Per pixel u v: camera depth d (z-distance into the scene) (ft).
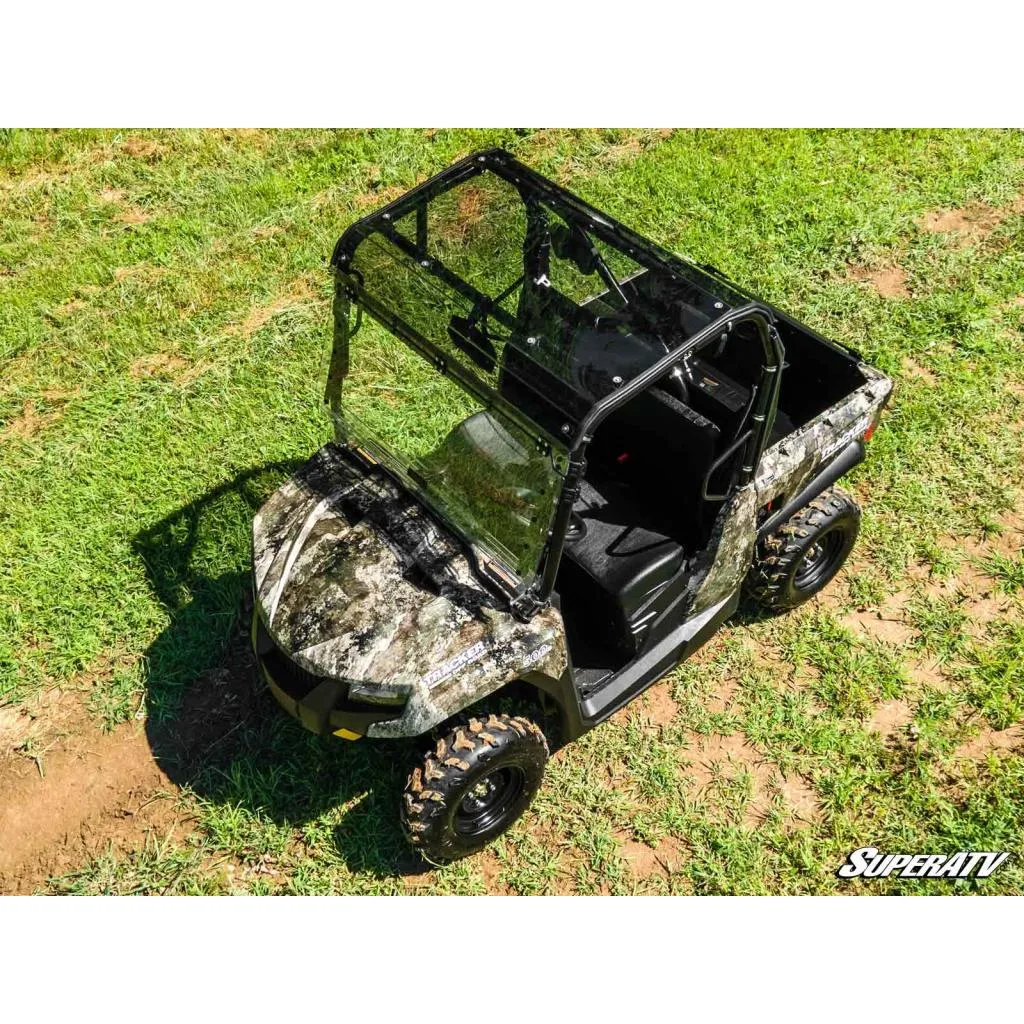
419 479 15.65
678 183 27.55
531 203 15.72
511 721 14.83
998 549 19.67
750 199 26.91
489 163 16.10
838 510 17.69
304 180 28.09
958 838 16.07
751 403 15.23
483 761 14.46
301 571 15.28
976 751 17.04
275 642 14.98
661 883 15.79
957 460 21.03
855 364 17.52
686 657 17.51
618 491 17.13
